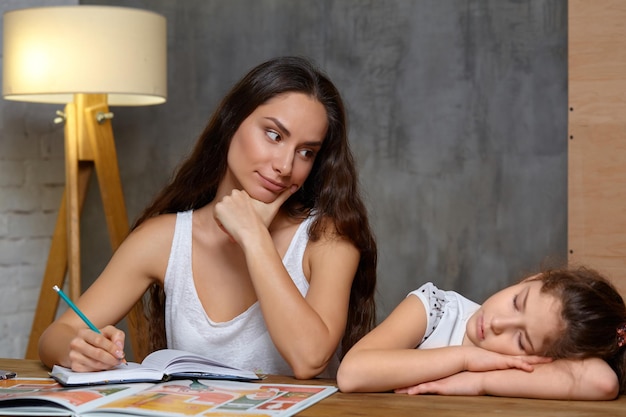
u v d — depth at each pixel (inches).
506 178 131.0
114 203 136.0
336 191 71.4
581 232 110.4
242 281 72.6
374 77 140.5
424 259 137.4
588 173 110.1
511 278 131.0
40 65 121.7
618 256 108.7
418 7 136.6
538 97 128.6
